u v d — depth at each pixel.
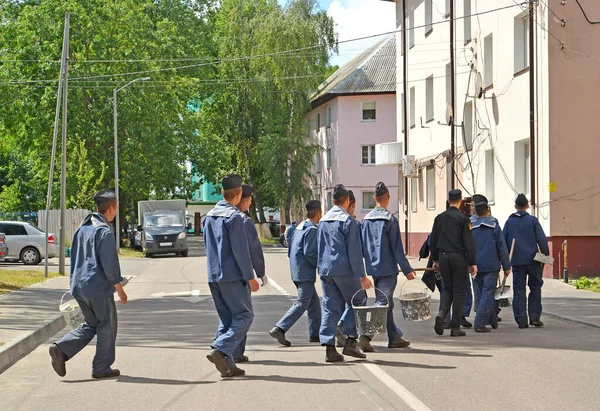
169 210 48.25
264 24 57.16
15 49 52.25
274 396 8.31
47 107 50.69
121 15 53.62
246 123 64.81
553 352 11.15
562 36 24.62
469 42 31.84
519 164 27.30
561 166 24.69
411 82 40.59
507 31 27.83
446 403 7.88
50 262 39.56
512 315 16.27
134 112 51.56
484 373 9.52
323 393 8.42
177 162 57.59
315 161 67.31
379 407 7.73
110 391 8.81
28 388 9.20
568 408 7.65
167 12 64.06
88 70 51.69
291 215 62.88
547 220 24.73
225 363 9.35
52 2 52.38
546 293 20.22
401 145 42.31
